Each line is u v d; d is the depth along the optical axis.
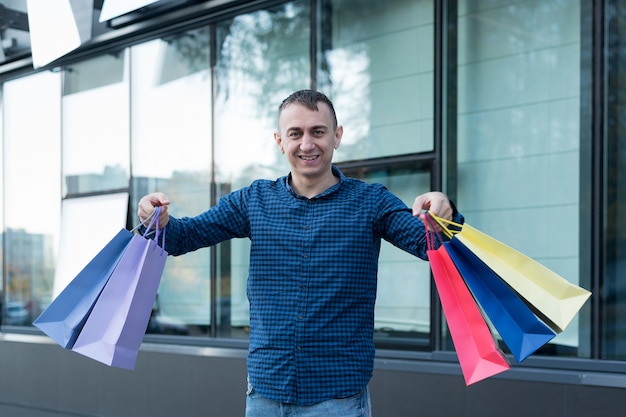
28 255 7.21
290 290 2.05
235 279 5.64
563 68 4.10
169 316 6.06
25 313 7.23
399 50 4.71
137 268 2.03
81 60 6.65
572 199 4.05
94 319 2.01
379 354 4.67
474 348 1.87
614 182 3.92
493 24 4.37
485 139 4.39
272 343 2.05
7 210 7.46
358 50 4.92
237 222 2.20
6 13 6.71
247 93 5.54
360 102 4.90
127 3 5.48
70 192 6.80
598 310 3.93
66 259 6.76
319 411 2.02
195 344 5.76
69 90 6.84
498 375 4.00
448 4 4.53
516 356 1.81
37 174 7.14
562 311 1.81
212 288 5.75
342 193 2.12
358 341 2.05
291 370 2.02
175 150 5.98
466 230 1.89
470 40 4.45
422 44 4.61
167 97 6.04
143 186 6.20
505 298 1.87
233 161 5.61
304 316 2.03
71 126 6.81
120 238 2.07
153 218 2.04
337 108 5.02
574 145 4.05
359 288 2.06
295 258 2.06
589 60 4.00
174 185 5.98
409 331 4.64
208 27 5.77
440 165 4.51
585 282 3.99
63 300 2.04
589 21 4.00
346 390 2.01
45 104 7.06
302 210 2.09
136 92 6.25
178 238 2.14
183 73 5.94
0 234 7.52
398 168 4.71
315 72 5.12
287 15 5.30
